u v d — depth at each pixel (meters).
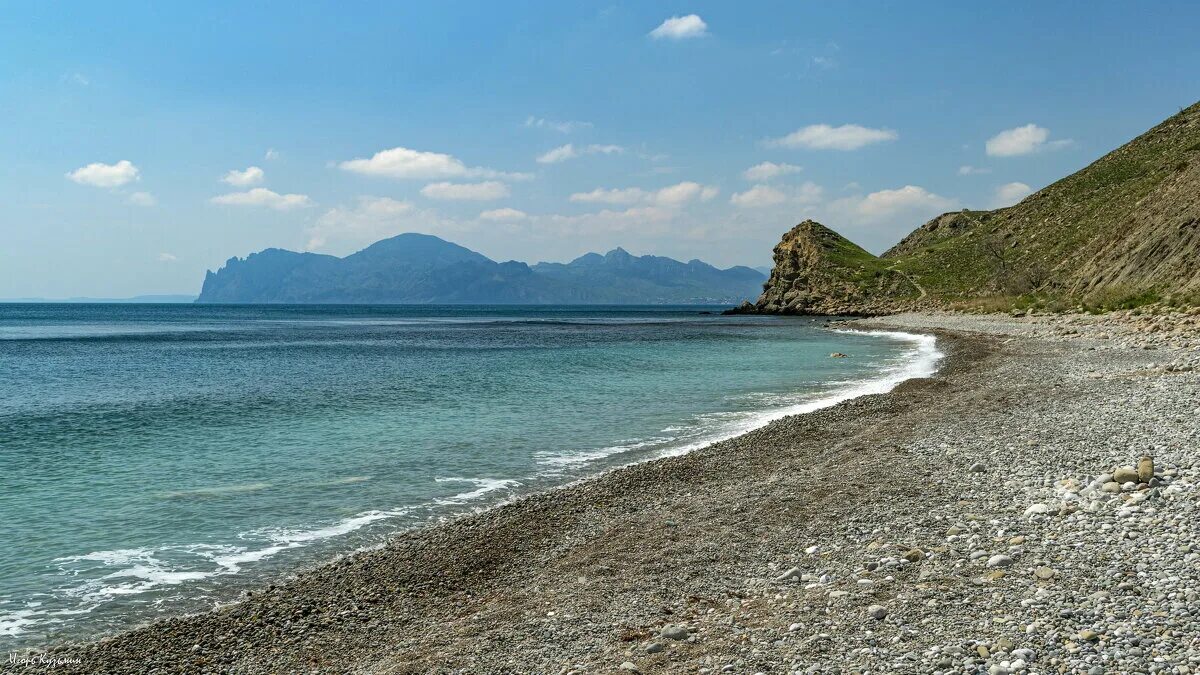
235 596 11.52
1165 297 61.25
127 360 59.78
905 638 7.61
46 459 21.27
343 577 11.97
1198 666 6.36
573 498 16.23
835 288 176.75
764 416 27.48
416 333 109.25
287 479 18.72
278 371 48.97
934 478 14.98
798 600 9.20
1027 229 155.25
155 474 19.31
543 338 91.00
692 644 8.21
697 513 14.33
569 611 9.80
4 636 10.15
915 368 42.78
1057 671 6.55
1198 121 144.88
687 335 91.88
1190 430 16.58
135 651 9.52
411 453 21.69
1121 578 8.55
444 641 9.21
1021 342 52.75
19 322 160.12
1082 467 14.30
